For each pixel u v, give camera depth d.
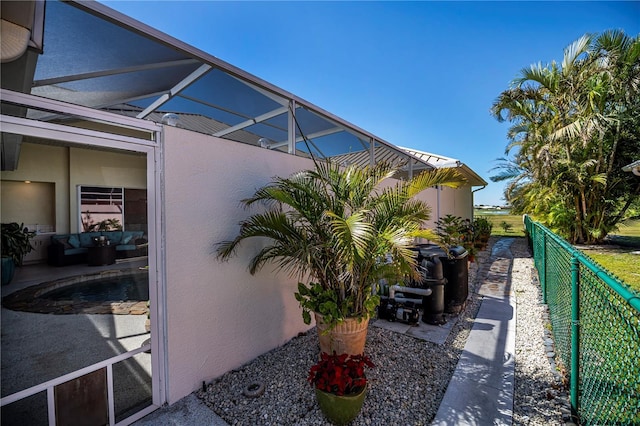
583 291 2.66
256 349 3.73
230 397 2.96
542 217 13.44
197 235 3.07
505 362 3.57
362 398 2.61
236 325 3.48
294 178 3.70
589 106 10.81
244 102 5.02
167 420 2.65
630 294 1.66
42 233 2.80
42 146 2.69
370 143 6.61
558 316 3.87
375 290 5.02
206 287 3.15
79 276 2.94
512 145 14.05
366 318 3.44
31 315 2.54
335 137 6.88
